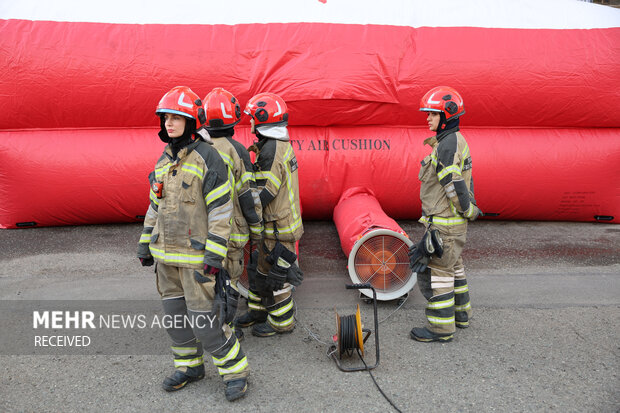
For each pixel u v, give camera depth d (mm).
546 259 5871
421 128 6793
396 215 7070
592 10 6879
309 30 6418
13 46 6250
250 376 3596
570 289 5055
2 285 5141
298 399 3307
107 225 7125
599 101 6555
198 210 3117
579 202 6980
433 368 3676
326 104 6344
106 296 4914
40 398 3332
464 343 4047
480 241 6504
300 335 4219
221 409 3211
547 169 6781
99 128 6738
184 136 3131
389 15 6645
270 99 3916
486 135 6859
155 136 6711
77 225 7082
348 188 6676
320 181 6641
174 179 3117
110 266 5641
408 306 4754
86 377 3572
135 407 3236
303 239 6566
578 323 4367
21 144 6555
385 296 4664
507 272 5496
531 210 7066
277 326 4191
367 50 6375
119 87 6363
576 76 6477
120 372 3637
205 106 3562
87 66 6297
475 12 6766
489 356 3840
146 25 6438
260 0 6742
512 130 6918
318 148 6641
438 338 4039
